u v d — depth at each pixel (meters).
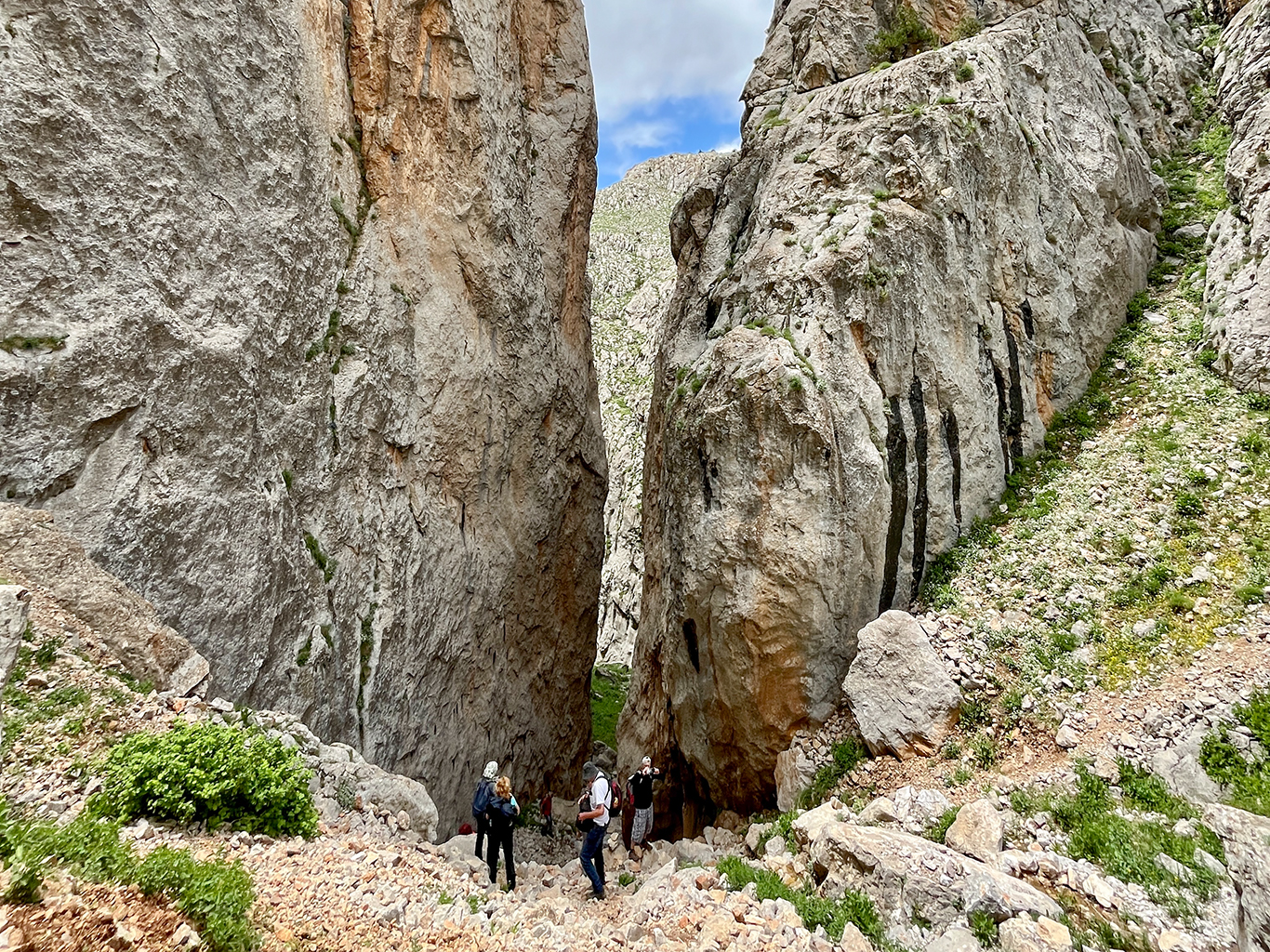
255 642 9.62
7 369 7.25
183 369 9.17
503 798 8.85
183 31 9.98
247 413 10.16
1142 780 8.13
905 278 12.69
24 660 6.32
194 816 6.04
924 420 12.52
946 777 9.28
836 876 7.58
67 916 3.56
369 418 12.97
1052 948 6.05
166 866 4.48
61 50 8.31
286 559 10.53
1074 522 11.71
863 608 11.69
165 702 7.19
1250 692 8.38
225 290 10.09
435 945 5.62
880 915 6.97
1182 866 7.00
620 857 11.16
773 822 10.27
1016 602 10.91
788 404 11.70
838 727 11.08
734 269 15.45
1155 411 12.93
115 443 8.27
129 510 8.20
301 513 11.19
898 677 10.31
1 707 5.59
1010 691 9.83
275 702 9.88
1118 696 9.20
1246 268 12.84
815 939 6.54
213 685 8.80
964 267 13.23
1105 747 8.69
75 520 7.72
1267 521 10.24
